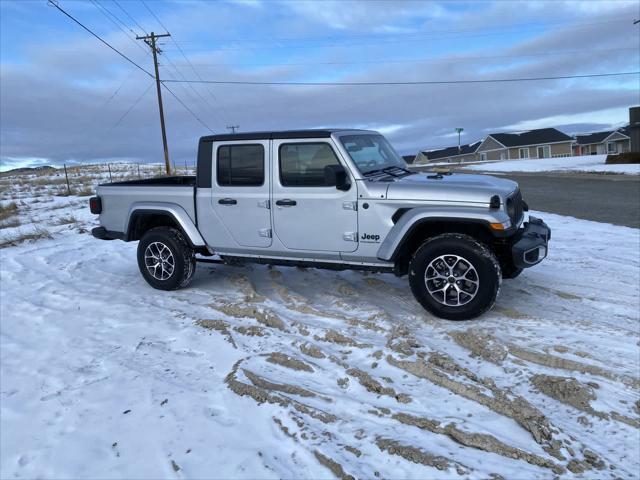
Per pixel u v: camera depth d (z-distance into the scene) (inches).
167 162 1437.0
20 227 504.1
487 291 186.2
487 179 214.2
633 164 1325.0
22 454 126.3
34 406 148.1
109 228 272.2
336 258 216.4
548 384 142.9
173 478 113.7
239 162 229.6
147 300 239.6
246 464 116.8
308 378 155.7
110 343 189.8
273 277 268.2
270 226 224.7
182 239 251.0
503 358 160.9
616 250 314.5
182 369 166.4
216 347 181.3
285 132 216.8
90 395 152.0
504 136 2930.6
